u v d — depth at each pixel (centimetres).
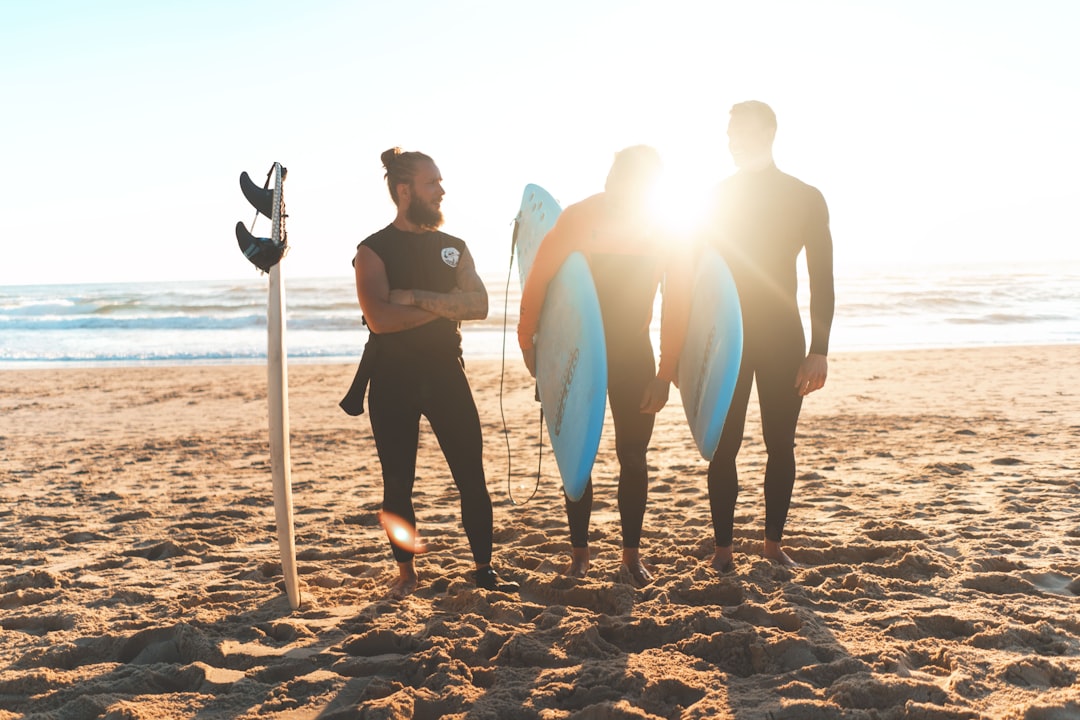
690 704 245
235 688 263
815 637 282
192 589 377
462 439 338
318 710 248
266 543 465
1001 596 329
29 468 740
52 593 370
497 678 262
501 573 369
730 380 311
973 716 220
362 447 826
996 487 536
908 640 284
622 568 357
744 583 336
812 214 355
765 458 686
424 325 329
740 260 358
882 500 510
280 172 313
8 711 255
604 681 254
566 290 313
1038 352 1612
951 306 3136
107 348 2375
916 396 1065
